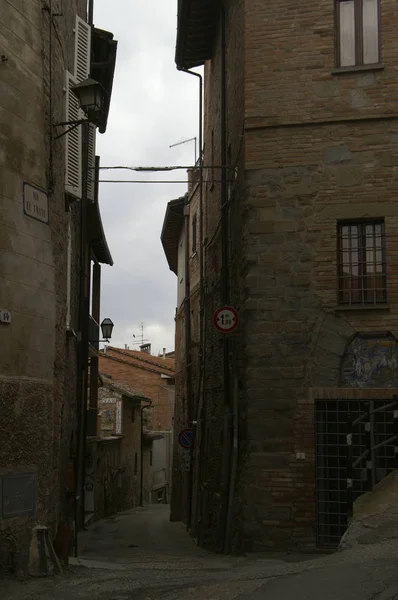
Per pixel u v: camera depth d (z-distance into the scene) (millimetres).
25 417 9391
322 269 13414
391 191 13359
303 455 13016
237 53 15555
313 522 12836
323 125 13727
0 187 9234
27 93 9898
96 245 24391
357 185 13492
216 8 18516
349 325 13188
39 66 10227
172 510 29672
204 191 22984
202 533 18281
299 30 14000
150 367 54750
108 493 32469
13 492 9023
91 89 10523
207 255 21281
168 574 9398
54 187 10672
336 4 14047
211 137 20781
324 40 13883
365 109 13602
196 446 23125
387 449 12812
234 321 14539
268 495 13031
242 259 14359
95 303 26484
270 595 6812
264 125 13883
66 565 9969
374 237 13477
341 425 13086
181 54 20797
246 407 13578
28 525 9219
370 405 12969
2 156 9305
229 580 8188
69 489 16891
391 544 8492
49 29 10672
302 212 13625
